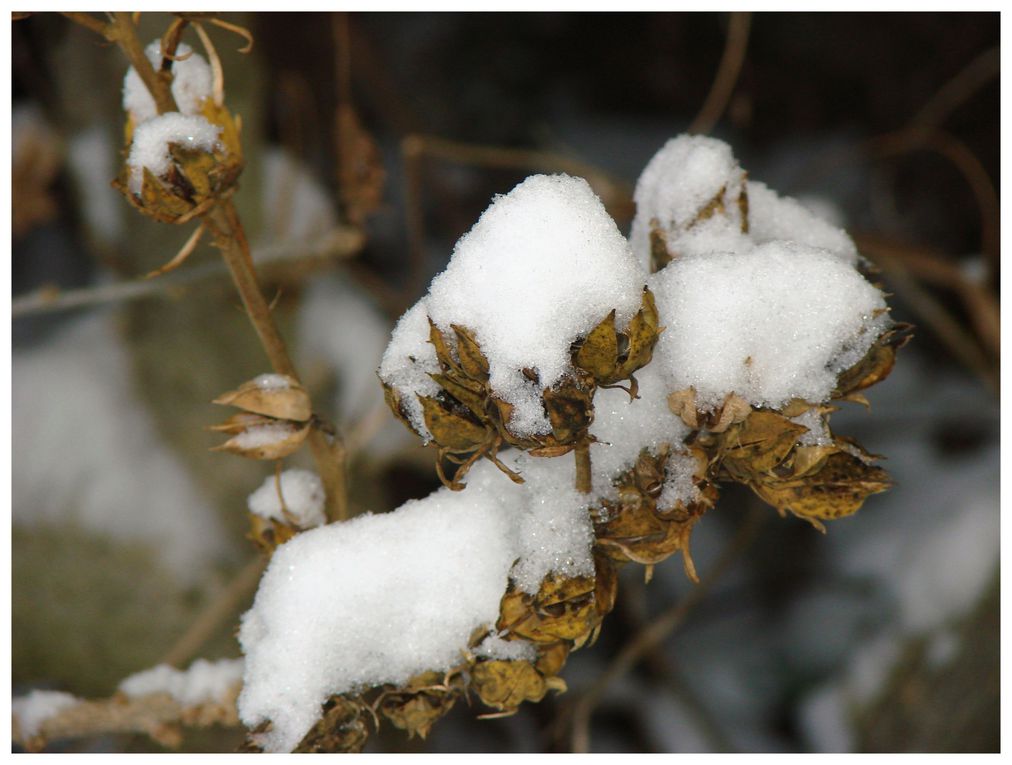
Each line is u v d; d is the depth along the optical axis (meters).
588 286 0.47
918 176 1.52
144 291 0.67
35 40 1.09
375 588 0.49
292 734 0.49
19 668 1.00
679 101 1.74
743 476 0.49
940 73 1.54
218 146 0.50
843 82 1.63
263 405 0.51
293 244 0.82
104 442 1.01
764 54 1.66
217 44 0.89
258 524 0.52
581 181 0.48
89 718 0.57
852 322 0.49
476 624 0.49
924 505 1.28
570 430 0.47
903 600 1.14
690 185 0.51
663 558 0.49
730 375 0.49
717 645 1.22
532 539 0.49
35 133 1.09
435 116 1.63
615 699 1.14
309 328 1.04
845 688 1.11
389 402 0.49
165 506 0.99
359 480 1.00
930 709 1.05
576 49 1.75
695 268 0.49
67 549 0.98
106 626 0.98
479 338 0.47
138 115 0.51
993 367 1.08
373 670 0.49
